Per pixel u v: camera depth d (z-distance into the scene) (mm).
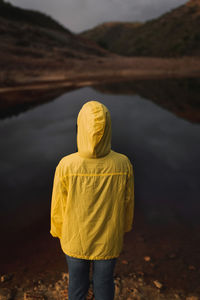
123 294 1654
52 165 4273
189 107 9336
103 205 1079
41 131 6414
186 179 3748
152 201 3131
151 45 74062
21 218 2703
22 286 1723
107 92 13398
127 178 1120
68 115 8172
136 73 25219
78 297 1202
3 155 4758
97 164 1065
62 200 1114
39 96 12047
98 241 1102
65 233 1123
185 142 5492
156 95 12297
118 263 1972
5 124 7152
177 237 2363
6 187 3473
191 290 1697
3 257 2066
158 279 1795
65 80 19031
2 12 41219
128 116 8070
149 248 2182
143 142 5523
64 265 1964
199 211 2873
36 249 2176
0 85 15266
